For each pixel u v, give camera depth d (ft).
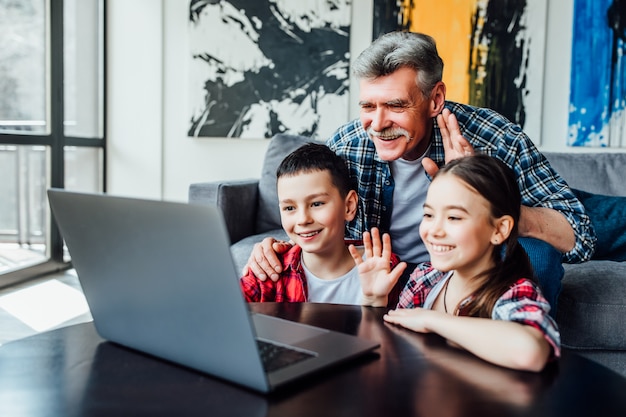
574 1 9.93
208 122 11.05
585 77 9.98
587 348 5.50
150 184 11.48
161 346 2.52
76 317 8.09
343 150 5.46
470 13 10.19
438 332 2.86
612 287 5.47
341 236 4.72
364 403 2.12
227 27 10.87
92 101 11.53
